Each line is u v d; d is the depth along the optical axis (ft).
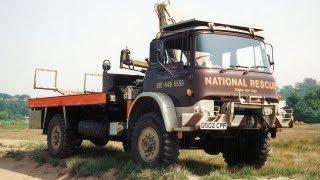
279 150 47.60
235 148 29.55
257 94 26.03
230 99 24.97
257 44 27.12
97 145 42.42
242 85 25.50
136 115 28.78
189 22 25.77
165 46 27.20
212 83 24.58
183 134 26.25
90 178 28.86
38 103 39.17
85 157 34.60
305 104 398.42
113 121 32.30
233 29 26.61
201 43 25.20
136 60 31.76
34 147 43.80
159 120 25.86
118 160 31.55
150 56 28.45
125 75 33.76
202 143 28.71
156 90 27.50
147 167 26.27
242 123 24.91
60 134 35.45
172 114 25.32
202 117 23.80
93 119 34.45
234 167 28.63
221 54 25.55
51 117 38.27
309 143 63.62
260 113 25.72
